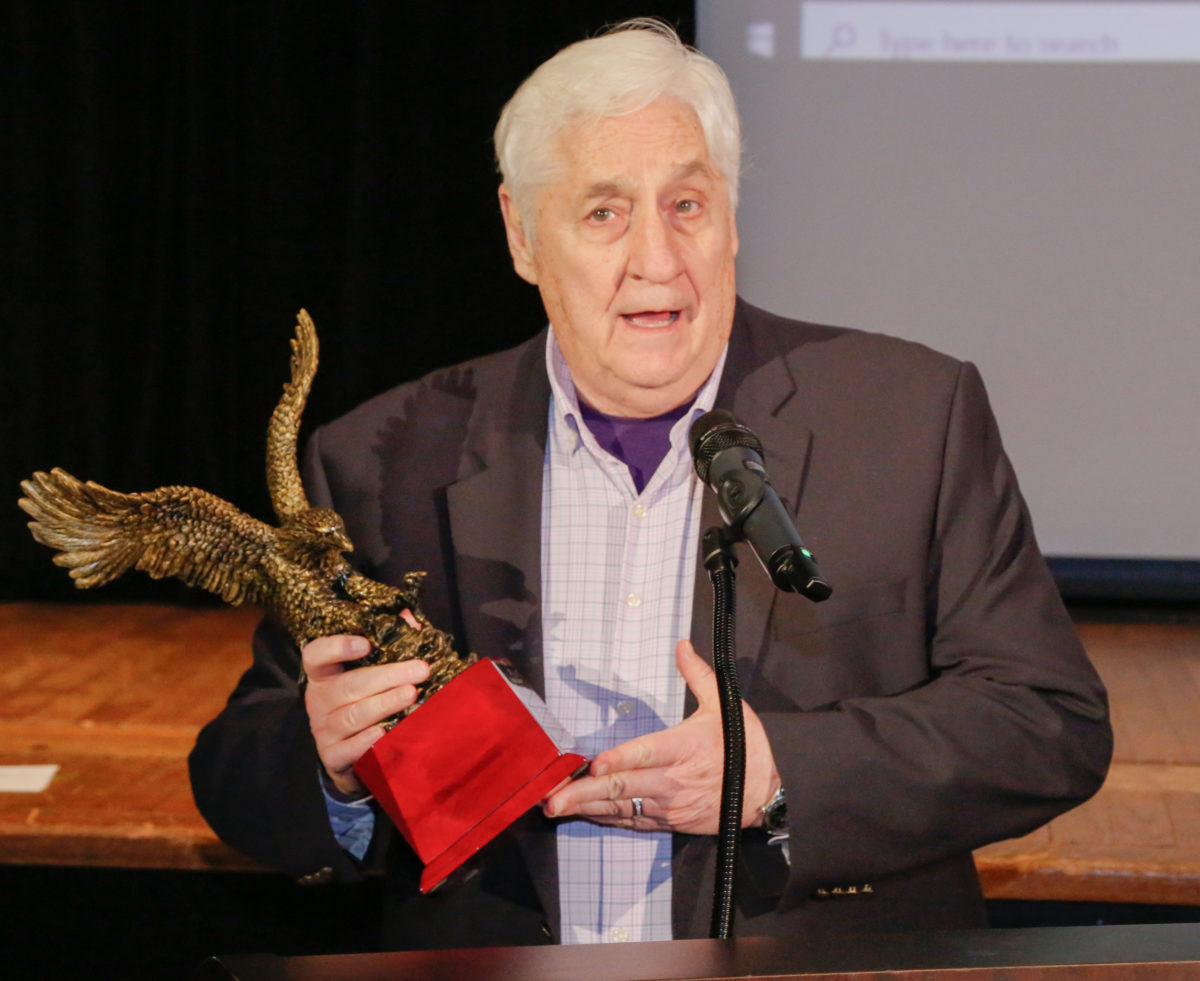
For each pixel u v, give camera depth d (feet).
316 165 13.37
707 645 4.10
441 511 4.49
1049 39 12.62
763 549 3.06
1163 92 12.54
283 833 4.20
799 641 4.14
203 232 13.39
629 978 2.18
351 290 13.19
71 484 3.51
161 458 13.88
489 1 12.72
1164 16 12.48
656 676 4.21
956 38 12.75
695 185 3.98
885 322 13.17
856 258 13.12
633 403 4.22
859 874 3.85
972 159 12.86
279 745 4.31
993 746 3.91
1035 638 4.17
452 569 4.42
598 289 4.01
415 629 3.65
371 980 2.24
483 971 2.24
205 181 13.35
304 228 13.42
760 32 12.94
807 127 13.01
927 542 4.24
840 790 3.80
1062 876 5.74
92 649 11.03
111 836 6.11
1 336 13.71
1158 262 12.74
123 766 7.09
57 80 13.43
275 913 6.35
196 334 13.51
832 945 2.33
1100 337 12.91
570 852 4.15
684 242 4.00
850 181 13.03
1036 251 12.89
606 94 3.90
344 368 13.34
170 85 13.38
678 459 4.35
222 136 13.42
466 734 3.47
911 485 4.25
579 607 4.32
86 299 13.60
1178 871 5.68
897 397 4.41
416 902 4.26
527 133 4.04
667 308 3.99
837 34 12.87
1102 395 12.98
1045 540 13.25
